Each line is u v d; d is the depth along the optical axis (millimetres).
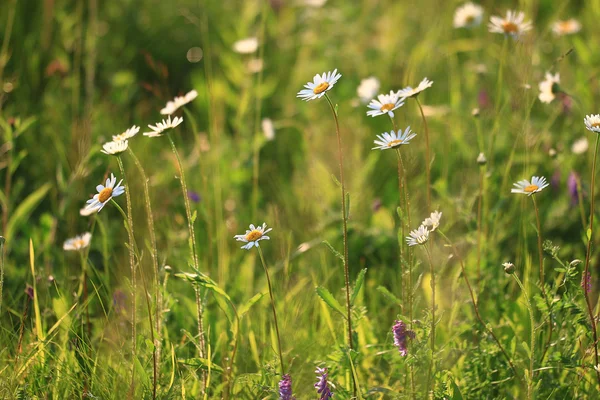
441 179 5266
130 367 3561
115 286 4578
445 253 4773
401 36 7438
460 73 6762
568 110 5473
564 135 5402
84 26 7438
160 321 3754
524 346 3291
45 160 5922
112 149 3279
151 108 6918
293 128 6723
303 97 3256
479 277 4109
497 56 5832
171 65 7590
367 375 3879
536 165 5121
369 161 5785
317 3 7816
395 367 3580
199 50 7664
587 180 5133
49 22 6844
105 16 7785
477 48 6609
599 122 3285
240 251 5098
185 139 6652
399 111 5625
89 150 5340
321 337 3963
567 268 3396
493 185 4602
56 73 6332
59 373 3623
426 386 3256
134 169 5551
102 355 3791
